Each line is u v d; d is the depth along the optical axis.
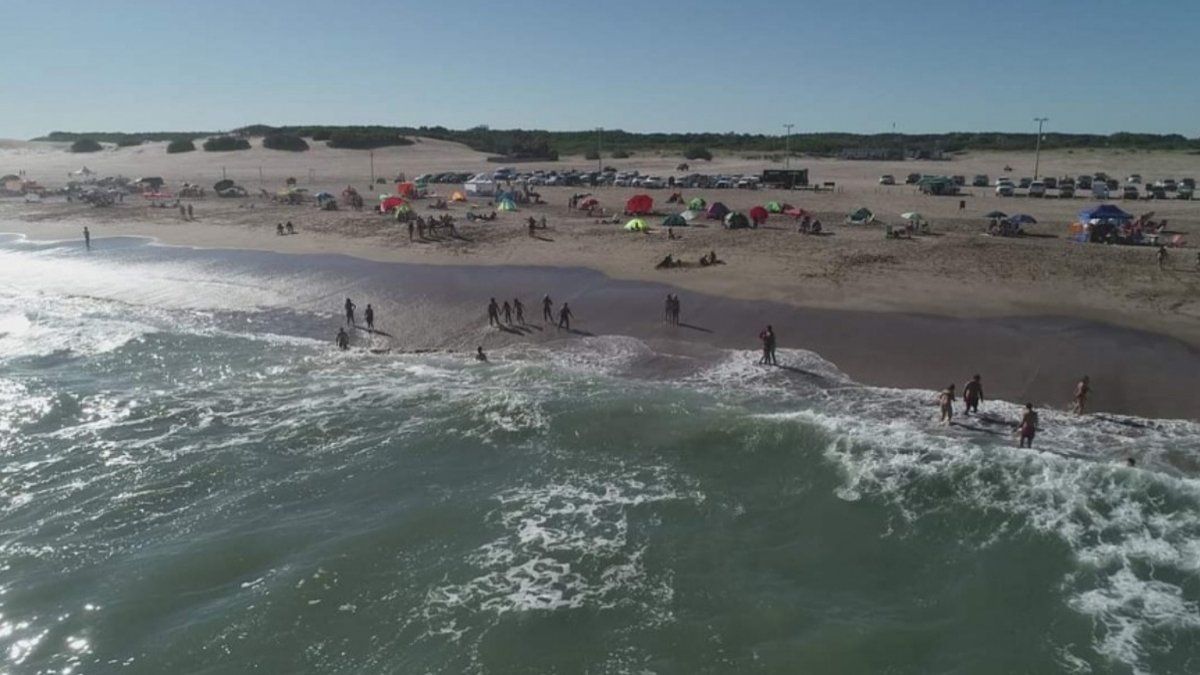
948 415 24.56
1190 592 17.09
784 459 23.23
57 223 75.56
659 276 43.50
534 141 174.75
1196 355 29.12
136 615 17.20
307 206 82.75
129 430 26.73
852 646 15.80
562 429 25.59
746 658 15.52
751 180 93.44
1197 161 128.50
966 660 15.40
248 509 21.55
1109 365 28.50
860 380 28.36
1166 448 22.61
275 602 17.42
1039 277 40.75
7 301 44.22
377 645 16.05
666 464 23.30
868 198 80.06
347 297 42.12
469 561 18.75
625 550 19.14
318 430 26.33
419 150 163.62
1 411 28.34
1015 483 21.14
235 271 49.88
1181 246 48.59
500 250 52.78
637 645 15.89
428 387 29.50
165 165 147.50
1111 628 16.12
